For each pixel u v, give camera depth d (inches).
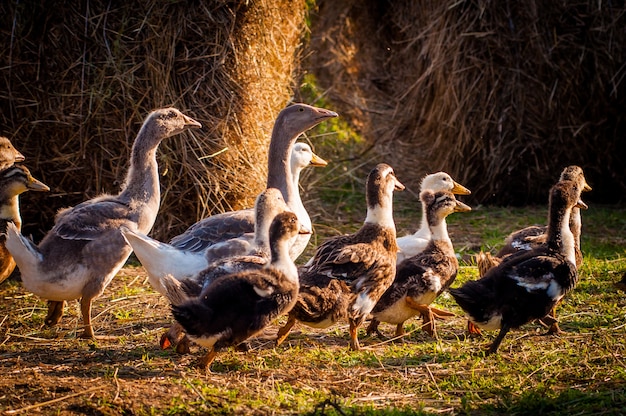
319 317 379.9
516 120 719.7
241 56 589.6
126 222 426.0
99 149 581.9
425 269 410.3
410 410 314.0
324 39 930.1
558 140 724.0
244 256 383.9
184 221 593.0
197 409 313.0
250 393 331.0
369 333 426.0
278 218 353.4
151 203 439.5
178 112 450.6
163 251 388.2
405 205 718.5
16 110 569.6
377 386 348.2
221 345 347.3
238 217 429.7
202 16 578.2
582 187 501.4
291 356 382.0
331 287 380.5
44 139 576.1
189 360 375.2
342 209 702.5
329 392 339.3
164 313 457.7
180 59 580.7
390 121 863.1
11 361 372.8
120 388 329.1
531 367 366.0
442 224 428.5
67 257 409.7
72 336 417.7
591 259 546.9
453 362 376.2
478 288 375.6
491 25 714.2
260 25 595.8
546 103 717.3
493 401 330.3
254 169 601.3
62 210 439.2
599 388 340.5
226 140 589.0
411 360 379.9
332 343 411.5
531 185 729.0
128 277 527.5
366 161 797.9
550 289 383.2
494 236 622.5
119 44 571.8
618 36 709.3
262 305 343.9
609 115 722.8
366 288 389.7
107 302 477.1
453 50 734.5
